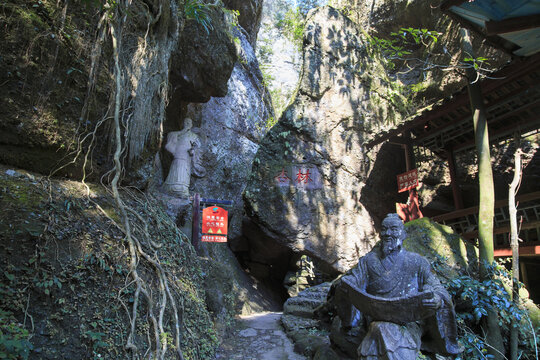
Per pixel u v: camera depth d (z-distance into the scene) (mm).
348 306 4062
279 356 5082
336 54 10492
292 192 9320
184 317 4219
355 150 10008
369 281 3785
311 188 9461
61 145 3781
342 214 9461
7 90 3391
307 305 6938
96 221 3648
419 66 12508
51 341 2801
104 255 3453
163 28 5328
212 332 4910
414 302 3232
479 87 6090
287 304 7211
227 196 11281
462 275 5543
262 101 14227
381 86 10797
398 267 3701
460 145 8523
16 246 2945
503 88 6781
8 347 2318
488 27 4953
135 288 3520
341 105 10203
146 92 4844
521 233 7020
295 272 12023
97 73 4160
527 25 4840
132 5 4734
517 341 4840
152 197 5148
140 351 3295
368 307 3469
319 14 10797
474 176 9953
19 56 3465
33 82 3574
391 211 10133
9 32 3408
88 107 4059
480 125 5867
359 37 10984
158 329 3484
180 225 6859
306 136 9789
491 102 7086
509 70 6109
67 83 3895
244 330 6320
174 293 4148
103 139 4273
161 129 5148
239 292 8359
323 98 10133
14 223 3021
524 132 7234
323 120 9953
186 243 5270
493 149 9656
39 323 2811
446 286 5160
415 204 8375
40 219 3205
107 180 4320
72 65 3936
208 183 10664
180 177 7617
